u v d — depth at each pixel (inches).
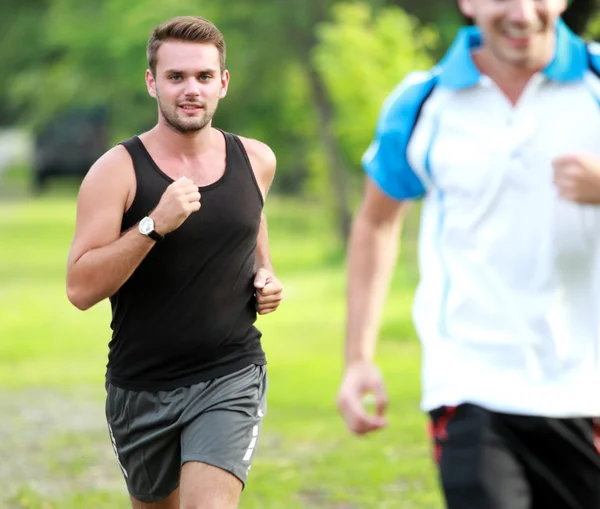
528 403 326.3
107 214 369.4
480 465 322.7
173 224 354.9
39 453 761.0
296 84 2620.6
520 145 331.6
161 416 383.2
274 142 2972.4
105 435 822.5
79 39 3095.5
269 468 706.2
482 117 338.3
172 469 397.7
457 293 336.8
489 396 328.8
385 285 369.1
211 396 381.7
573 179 306.2
